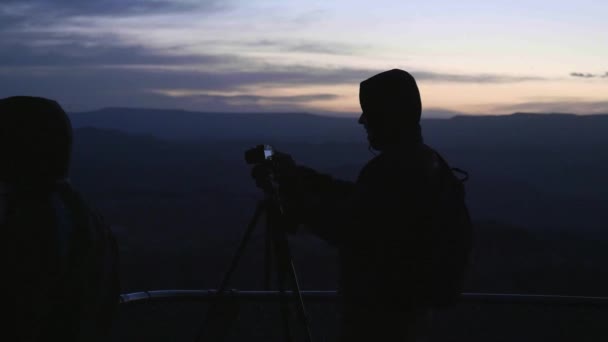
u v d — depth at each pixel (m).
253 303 2.79
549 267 56.25
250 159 2.28
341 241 2.00
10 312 1.38
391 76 2.12
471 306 2.96
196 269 63.00
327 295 2.88
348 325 2.08
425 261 1.97
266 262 2.30
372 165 2.06
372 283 2.00
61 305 1.44
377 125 2.12
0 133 1.51
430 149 2.17
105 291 1.62
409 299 1.99
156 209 185.88
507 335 2.64
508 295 2.93
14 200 1.47
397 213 1.95
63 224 1.48
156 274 59.06
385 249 1.97
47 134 1.53
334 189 2.38
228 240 101.88
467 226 2.10
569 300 2.91
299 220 2.09
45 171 1.53
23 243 1.40
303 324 2.29
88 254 1.52
